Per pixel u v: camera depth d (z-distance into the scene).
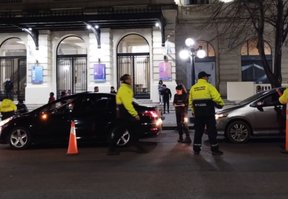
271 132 12.90
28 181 7.89
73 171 8.81
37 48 28.09
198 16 28.97
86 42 28.44
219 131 12.95
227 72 29.11
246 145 12.47
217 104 10.64
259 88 24.72
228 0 24.98
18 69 29.12
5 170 9.13
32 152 12.09
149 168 8.96
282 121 12.80
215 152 10.64
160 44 27.38
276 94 12.98
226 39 27.95
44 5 28.61
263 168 8.73
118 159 10.29
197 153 10.85
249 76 29.12
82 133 12.62
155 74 27.42
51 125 12.76
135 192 6.85
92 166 9.38
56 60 28.75
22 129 12.84
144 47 28.19
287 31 20.33
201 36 29.16
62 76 28.81
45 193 6.90
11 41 29.03
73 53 28.75
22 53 29.05
